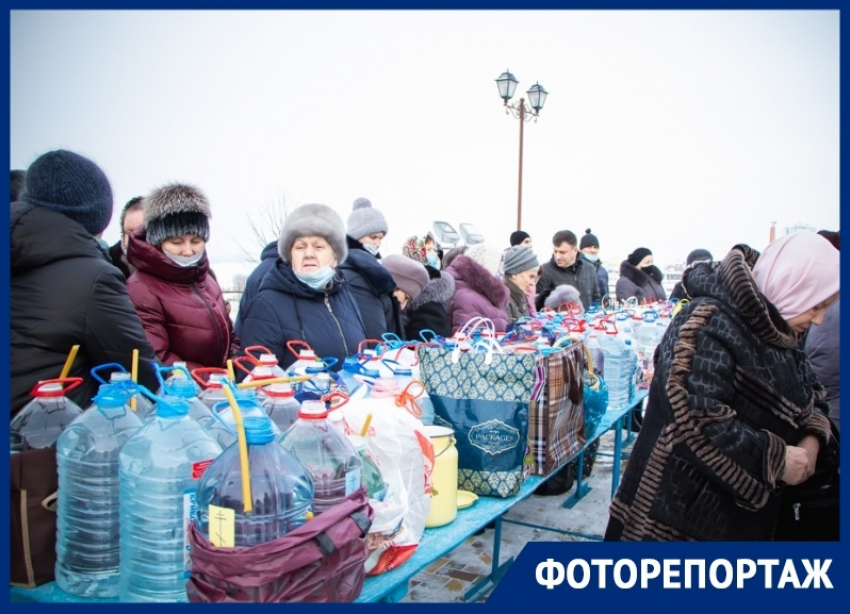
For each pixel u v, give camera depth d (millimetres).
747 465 1719
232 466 1240
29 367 1649
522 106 9367
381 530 1448
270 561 1089
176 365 1673
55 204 1732
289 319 2576
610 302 7195
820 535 2332
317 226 2635
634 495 1970
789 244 1864
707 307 1836
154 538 1340
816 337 2703
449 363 2049
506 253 4848
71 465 1427
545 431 2213
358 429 1559
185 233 2447
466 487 2033
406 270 3775
